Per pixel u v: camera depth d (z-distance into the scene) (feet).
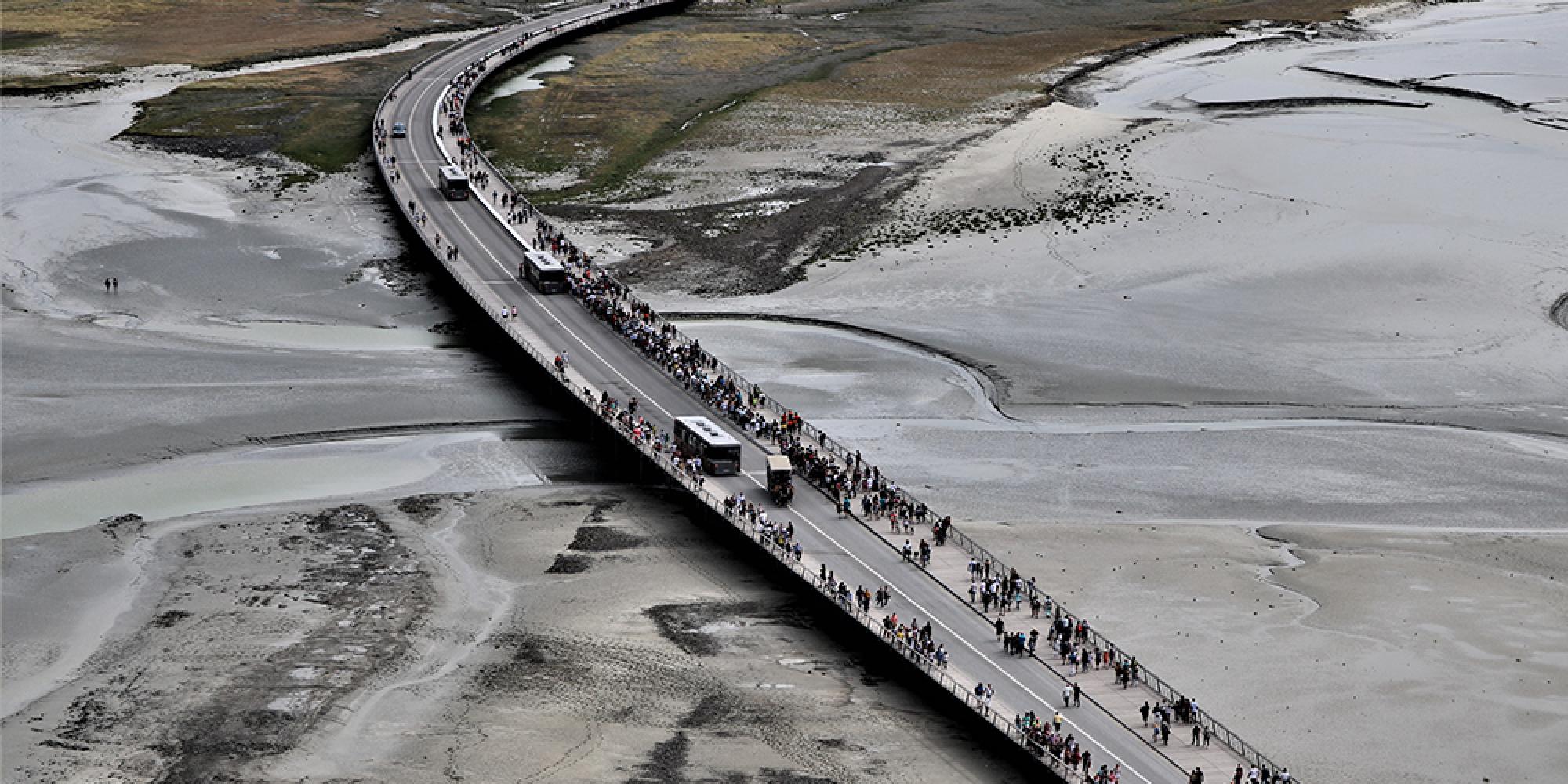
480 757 274.57
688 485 369.30
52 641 309.22
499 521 368.07
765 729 286.05
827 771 273.95
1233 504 377.71
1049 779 267.18
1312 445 410.93
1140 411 434.30
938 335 485.56
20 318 485.15
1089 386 449.48
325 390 440.86
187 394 434.71
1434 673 300.40
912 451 405.39
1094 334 486.38
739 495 368.27
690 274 544.21
